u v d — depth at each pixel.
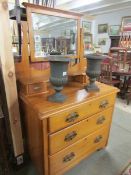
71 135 1.06
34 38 1.12
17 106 1.11
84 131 1.16
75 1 4.30
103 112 1.26
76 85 1.30
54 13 1.14
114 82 2.94
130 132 1.88
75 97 1.06
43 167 1.06
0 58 0.94
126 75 2.86
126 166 1.37
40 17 1.10
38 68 1.19
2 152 1.12
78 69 1.35
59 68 0.88
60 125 0.95
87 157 1.46
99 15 5.30
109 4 4.05
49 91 1.12
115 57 3.25
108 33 5.14
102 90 1.21
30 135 1.18
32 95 1.05
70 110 0.96
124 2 3.78
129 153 1.53
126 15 4.48
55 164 1.08
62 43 1.26
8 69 0.98
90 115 1.14
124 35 4.31
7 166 1.17
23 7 1.05
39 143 1.02
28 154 1.37
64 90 1.19
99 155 1.49
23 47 1.10
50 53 1.23
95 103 1.13
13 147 1.22
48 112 0.86
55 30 1.19
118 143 1.67
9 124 1.15
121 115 2.32
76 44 1.32
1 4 0.84
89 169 1.33
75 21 1.26
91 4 4.11
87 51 1.61
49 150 0.99
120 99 3.05
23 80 1.06
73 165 1.23
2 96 1.11
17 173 1.27
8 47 0.94
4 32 0.90
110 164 1.39
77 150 1.19
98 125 1.27
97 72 1.12
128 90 3.09
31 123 1.08
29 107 0.99
